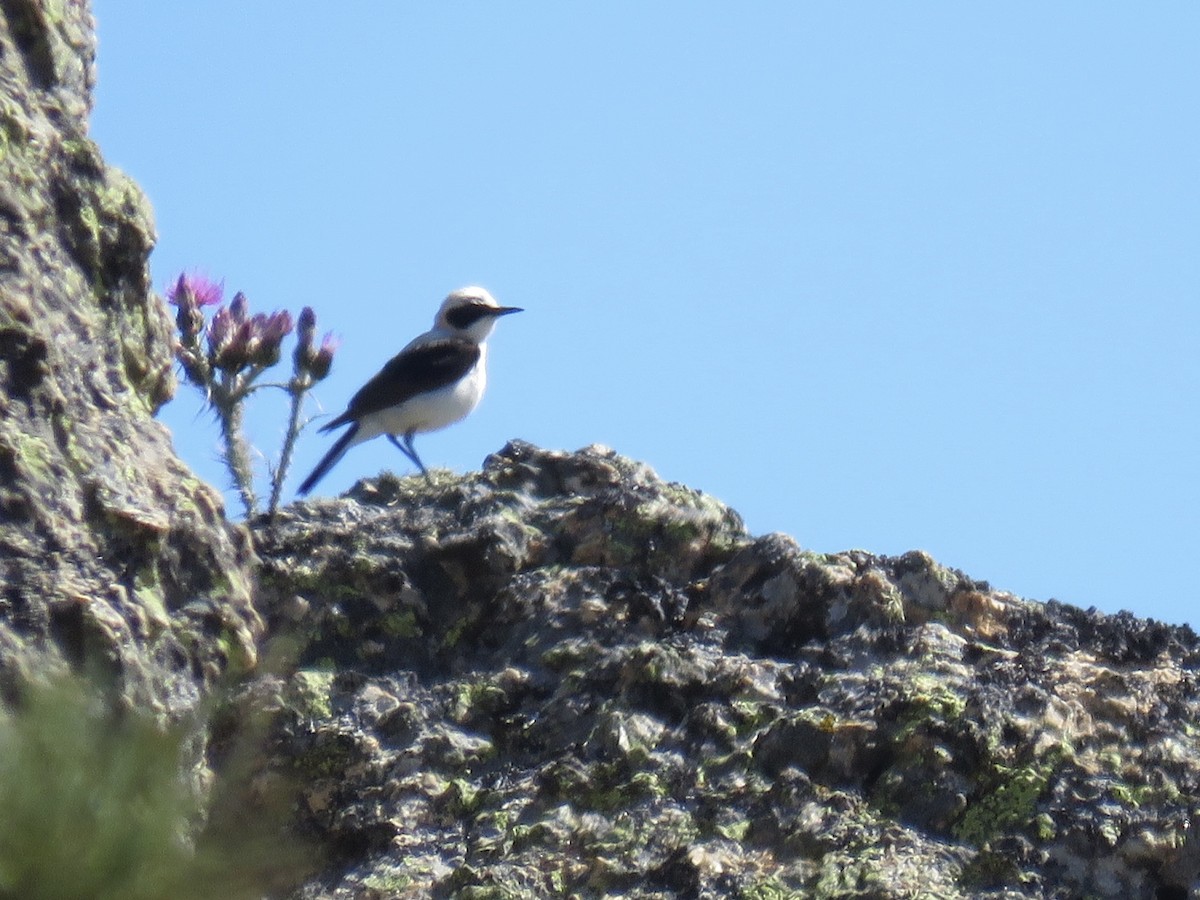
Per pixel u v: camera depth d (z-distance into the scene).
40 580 8.46
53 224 9.63
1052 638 12.54
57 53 10.18
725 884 10.14
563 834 10.85
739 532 14.23
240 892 4.34
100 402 9.52
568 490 14.96
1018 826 10.38
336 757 11.84
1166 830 10.15
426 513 14.59
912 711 11.15
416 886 10.55
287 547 13.98
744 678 11.91
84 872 4.01
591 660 12.66
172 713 8.73
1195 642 12.61
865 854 10.19
